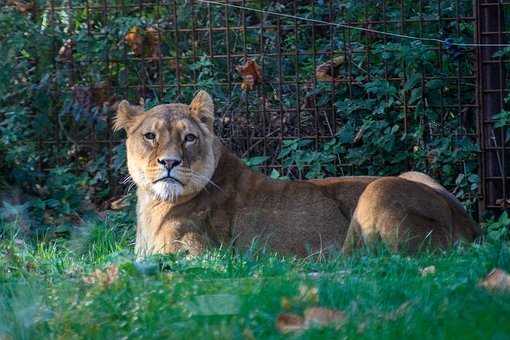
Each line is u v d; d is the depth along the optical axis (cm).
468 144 1364
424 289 804
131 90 1510
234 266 952
